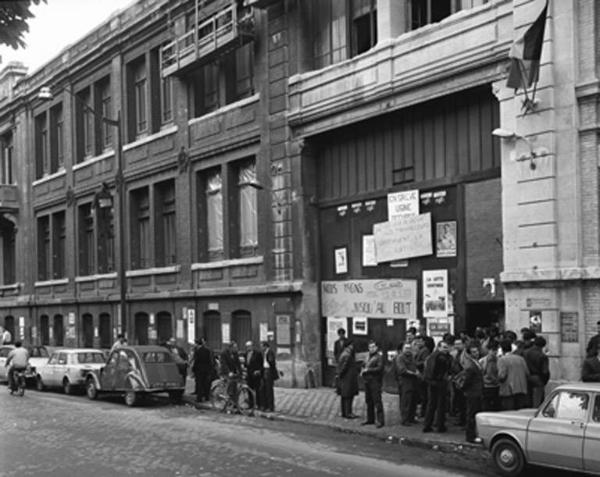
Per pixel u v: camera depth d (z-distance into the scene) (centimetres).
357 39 2016
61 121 3653
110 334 3141
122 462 1135
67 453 1218
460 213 1720
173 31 2684
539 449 973
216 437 1365
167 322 2759
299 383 2089
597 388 947
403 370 1405
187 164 2631
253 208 2381
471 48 1627
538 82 1455
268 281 2225
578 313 1391
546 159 1440
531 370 1229
